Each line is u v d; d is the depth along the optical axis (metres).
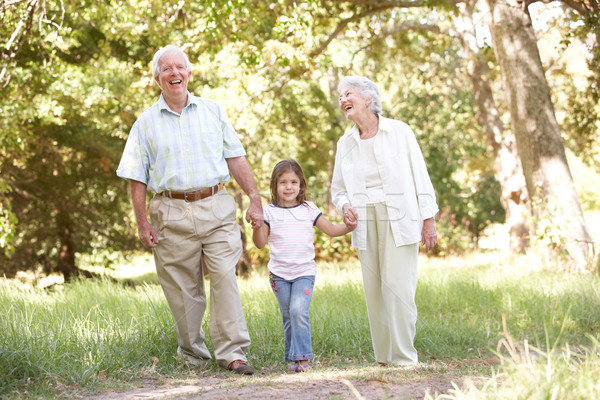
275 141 16.52
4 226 12.23
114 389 3.23
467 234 20.12
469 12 15.63
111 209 19.72
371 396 2.80
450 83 21.31
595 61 12.16
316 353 4.68
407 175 3.94
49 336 3.87
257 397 2.82
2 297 5.95
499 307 6.70
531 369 2.40
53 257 20.22
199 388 3.17
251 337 4.79
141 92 13.26
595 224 28.75
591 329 5.61
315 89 17.33
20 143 12.59
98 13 11.59
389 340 4.09
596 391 2.25
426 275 8.90
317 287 8.01
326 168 16.50
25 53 12.60
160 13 12.09
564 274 8.88
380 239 3.96
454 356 4.77
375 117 4.03
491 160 22.53
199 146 3.89
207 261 3.91
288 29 10.98
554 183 10.49
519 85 10.74
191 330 4.01
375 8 13.27
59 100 12.87
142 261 23.08
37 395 3.06
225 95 13.02
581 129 15.02
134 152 3.91
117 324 4.52
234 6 10.05
